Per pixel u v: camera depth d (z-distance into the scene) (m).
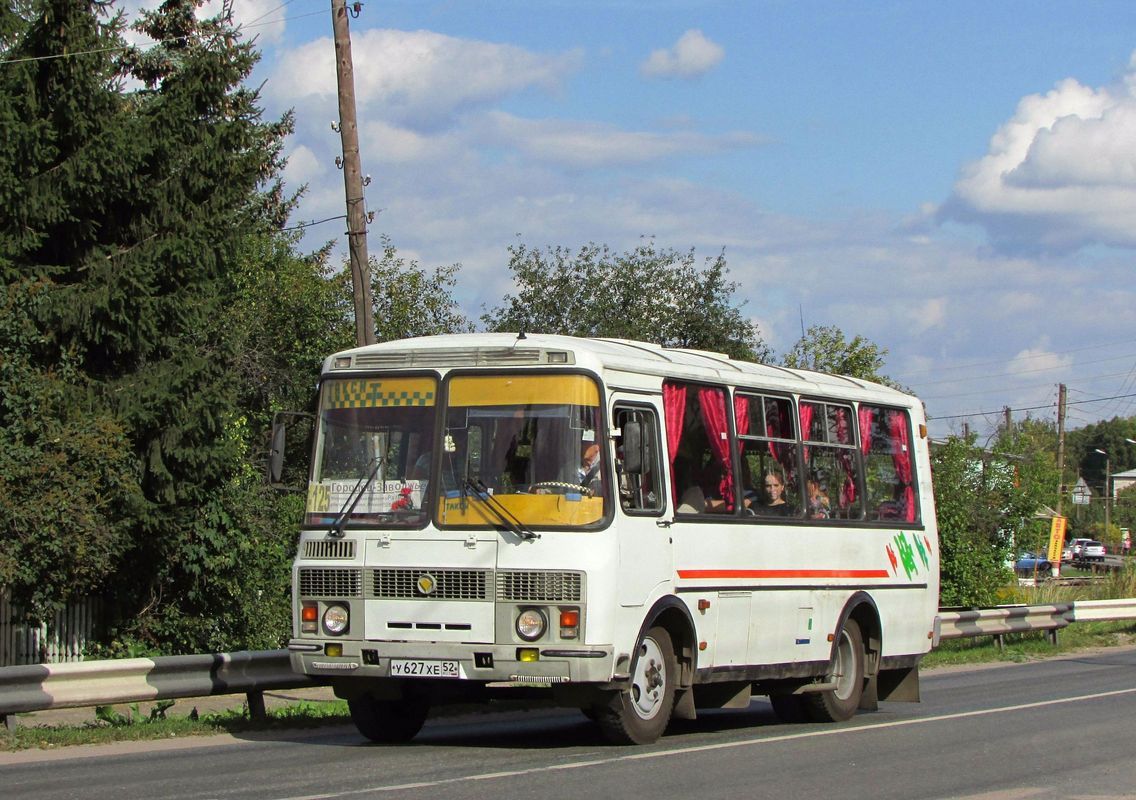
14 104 20.53
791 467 15.15
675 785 10.20
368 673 12.05
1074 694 18.55
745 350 36.69
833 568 15.62
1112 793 10.27
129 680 13.47
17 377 18.62
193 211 22.64
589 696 12.05
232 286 27.86
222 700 17.78
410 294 35.53
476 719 16.14
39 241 20.66
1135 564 40.28
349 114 20.95
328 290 33.22
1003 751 12.59
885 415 17.31
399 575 12.03
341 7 21.02
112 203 22.22
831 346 36.28
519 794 9.57
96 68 21.11
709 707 14.42
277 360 32.31
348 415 12.56
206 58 23.03
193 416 21.30
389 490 12.26
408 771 10.75
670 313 36.16
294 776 10.48
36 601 18.77
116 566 20.48
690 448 13.44
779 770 11.18
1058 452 67.19
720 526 13.66
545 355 12.12
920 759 12.02
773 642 14.46
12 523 17.61
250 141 24.00
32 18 20.81
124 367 21.86
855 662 15.97
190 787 9.92
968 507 31.69
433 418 12.26
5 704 12.52
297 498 24.45
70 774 10.79
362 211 20.89
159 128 22.36
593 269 36.69
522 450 11.98
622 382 12.45
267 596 23.09
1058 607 28.83
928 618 17.61
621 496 12.14
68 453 18.38
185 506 21.69
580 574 11.64
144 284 20.92
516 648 11.66
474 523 11.91
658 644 12.79
